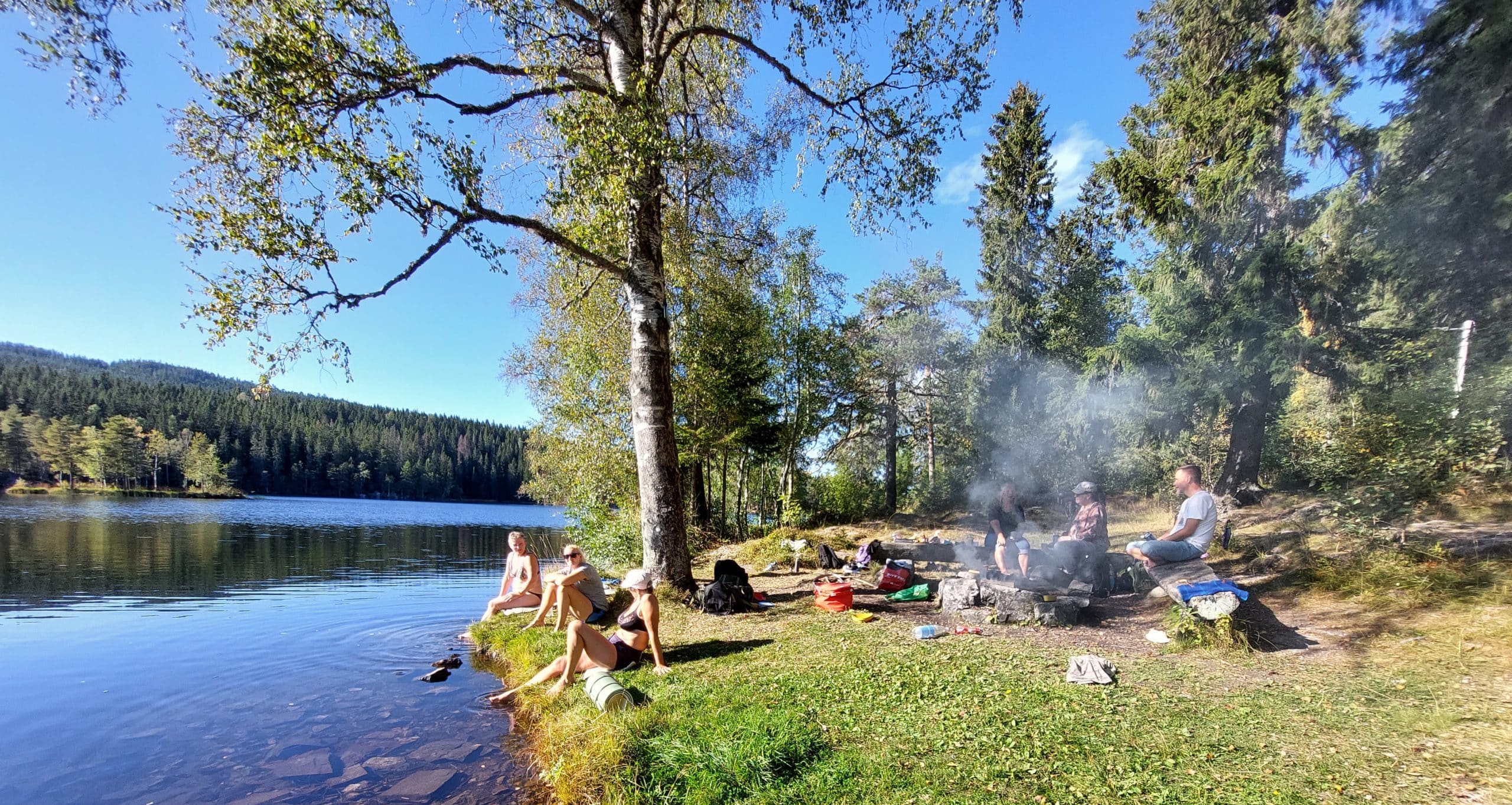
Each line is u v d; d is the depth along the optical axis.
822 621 5.93
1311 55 9.93
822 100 8.55
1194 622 4.52
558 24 7.47
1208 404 10.75
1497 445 5.55
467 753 4.10
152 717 4.88
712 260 13.47
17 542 18.84
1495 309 7.95
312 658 6.65
